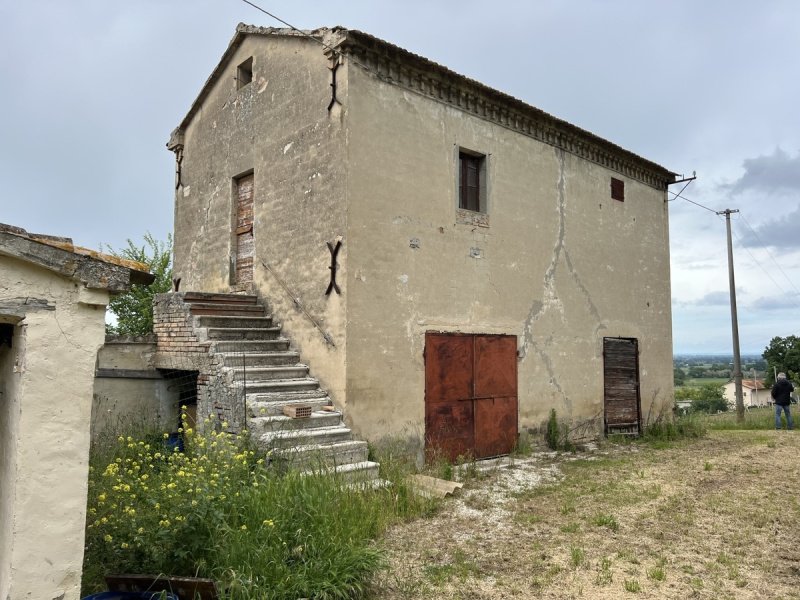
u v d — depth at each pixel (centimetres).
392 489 704
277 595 416
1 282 328
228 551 435
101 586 428
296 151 935
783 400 1595
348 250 832
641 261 1429
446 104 991
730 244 2100
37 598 332
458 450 965
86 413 356
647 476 899
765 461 1024
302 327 897
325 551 468
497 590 483
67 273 344
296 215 925
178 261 1225
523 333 1100
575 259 1233
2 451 380
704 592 482
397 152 908
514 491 794
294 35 950
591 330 1261
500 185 1075
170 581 402
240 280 1058
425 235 938
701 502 748
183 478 493
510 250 1085
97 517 464
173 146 1252
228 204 1084
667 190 1545
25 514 330
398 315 890
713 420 1888
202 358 861
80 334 355
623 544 595
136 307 1496
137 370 959
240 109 1078
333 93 869
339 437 771
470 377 994
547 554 562
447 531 625
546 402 1139
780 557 562
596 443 1211
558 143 1214
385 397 862
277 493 523
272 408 761
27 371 334
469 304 1002
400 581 492
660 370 1459
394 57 896
